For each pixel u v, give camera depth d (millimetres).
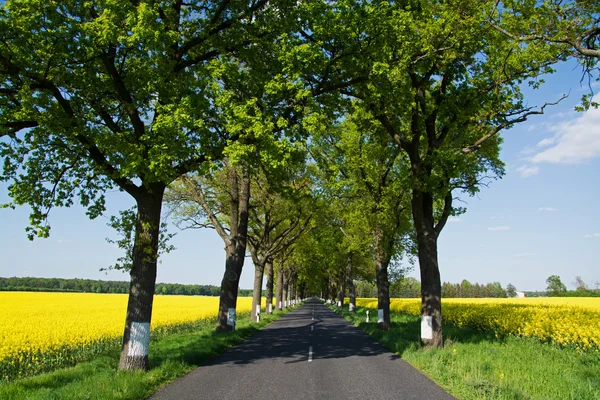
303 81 12586
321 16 12305
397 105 13727
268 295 40062
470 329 19969
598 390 7355
